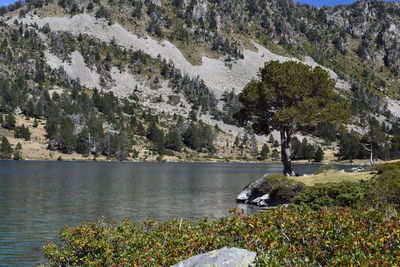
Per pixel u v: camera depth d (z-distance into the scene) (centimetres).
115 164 17738
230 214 3625
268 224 1404
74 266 1639
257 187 4519
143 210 3888
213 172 12256
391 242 1146
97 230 1758
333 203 2720
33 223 3105
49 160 19862
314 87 5603
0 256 2117
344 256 938
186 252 1330
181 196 5253
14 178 8106
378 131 12656
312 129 5709
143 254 1396
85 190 5912
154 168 14588
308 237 1305
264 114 5784
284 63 5753
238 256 1039
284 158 5591
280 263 1009
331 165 5053
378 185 2630
